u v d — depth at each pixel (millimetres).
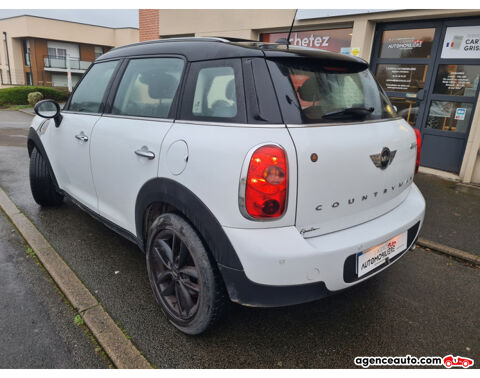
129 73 2711
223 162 1794
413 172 2619
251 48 2010
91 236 3475
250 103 1843
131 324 2307
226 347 2145
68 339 2180
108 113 2764
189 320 2131
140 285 2732
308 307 2555
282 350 2141
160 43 2584
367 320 2436
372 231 2084
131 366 1980
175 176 2029
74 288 2607
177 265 2158
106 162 2654
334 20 6398
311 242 1871
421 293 2771
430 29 5809
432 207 4504
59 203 4160
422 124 6129
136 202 2395
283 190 1741
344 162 1927
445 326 2404
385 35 6270
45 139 3602
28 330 2234
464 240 3615
